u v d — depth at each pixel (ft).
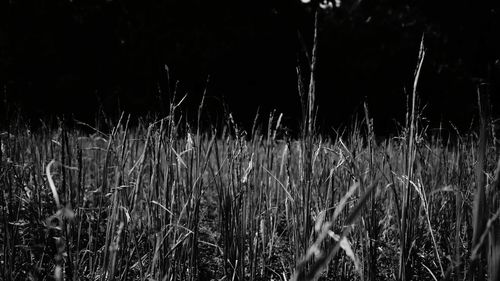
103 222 8.97
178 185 6.85
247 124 43.16
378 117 44.01
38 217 7.19
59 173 8.88
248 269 7.84
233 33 52.24
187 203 6.57
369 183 6.55
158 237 6.07
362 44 54.24
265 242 8.13
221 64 49.75
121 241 6.04
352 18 61.87
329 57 52.80
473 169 7.29
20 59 47.37
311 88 5.89
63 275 6.00
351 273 7.41
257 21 54.54
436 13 54.90
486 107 4.13
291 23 54.03
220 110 34.76
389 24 57.98
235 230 6.88
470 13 52.54
